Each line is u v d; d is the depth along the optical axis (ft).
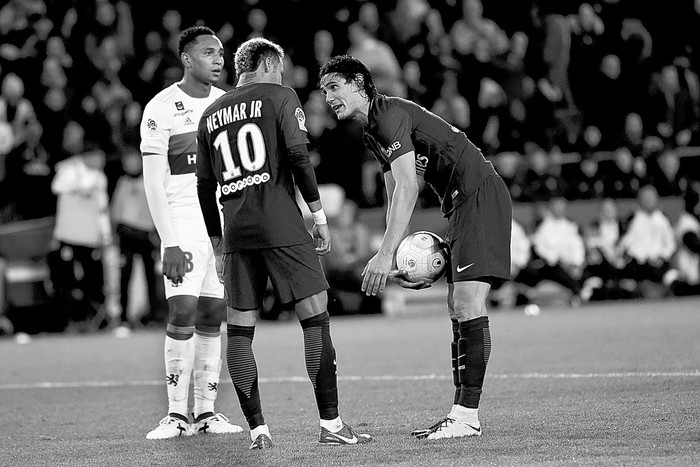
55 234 187.93
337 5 234.99
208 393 76.07
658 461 52.54
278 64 65.62
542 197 207.92
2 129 199.93
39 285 192.24
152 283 187.52
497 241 65.41
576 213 212.43
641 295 202.69
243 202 63.46
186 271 75.77
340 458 58.49
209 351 76.54
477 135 219.82
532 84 225.35
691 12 246.88
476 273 64.95
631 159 214.90
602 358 110.63
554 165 215.92
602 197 214.28
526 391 86.89
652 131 232.94
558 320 165.58
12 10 219.82
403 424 72.23
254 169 63.26
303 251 63.41
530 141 223.51
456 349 67.67
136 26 229.66
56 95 208.44
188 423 74.64
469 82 223.71
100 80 214.69
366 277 63.87
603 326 150.20
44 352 152.76
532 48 233.96
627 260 203.21
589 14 236.02
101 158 190.60
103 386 108.58
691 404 73.87
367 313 197.98
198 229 76.74
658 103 232.32
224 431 74.95
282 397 91.81
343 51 229.04
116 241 190.80
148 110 76.89
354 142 210.38
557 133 224.12
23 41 219.00
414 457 57.72
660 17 246.88
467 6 227.81
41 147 204.54
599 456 55.16
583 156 215.92
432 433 64.69
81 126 207.62
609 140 232.32
